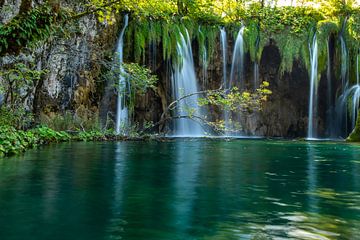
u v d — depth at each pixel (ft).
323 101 78.95
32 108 45.83
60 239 9.17
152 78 47.09
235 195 14.39
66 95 53.11
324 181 17.79
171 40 69.00
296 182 17.52
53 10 28.43
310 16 80.28
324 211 11.98
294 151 36.63
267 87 80.84
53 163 23.66
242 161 26.45
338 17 78.23
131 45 65.82
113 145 40.01
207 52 75.00
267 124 83.20
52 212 11.66
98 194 14.34
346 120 75.77
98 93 60.49
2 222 10.56
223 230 9.95
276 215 11.49
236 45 77.15
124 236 9.43
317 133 79.87
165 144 44.37
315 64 75.82
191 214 11.55
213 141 53.26
